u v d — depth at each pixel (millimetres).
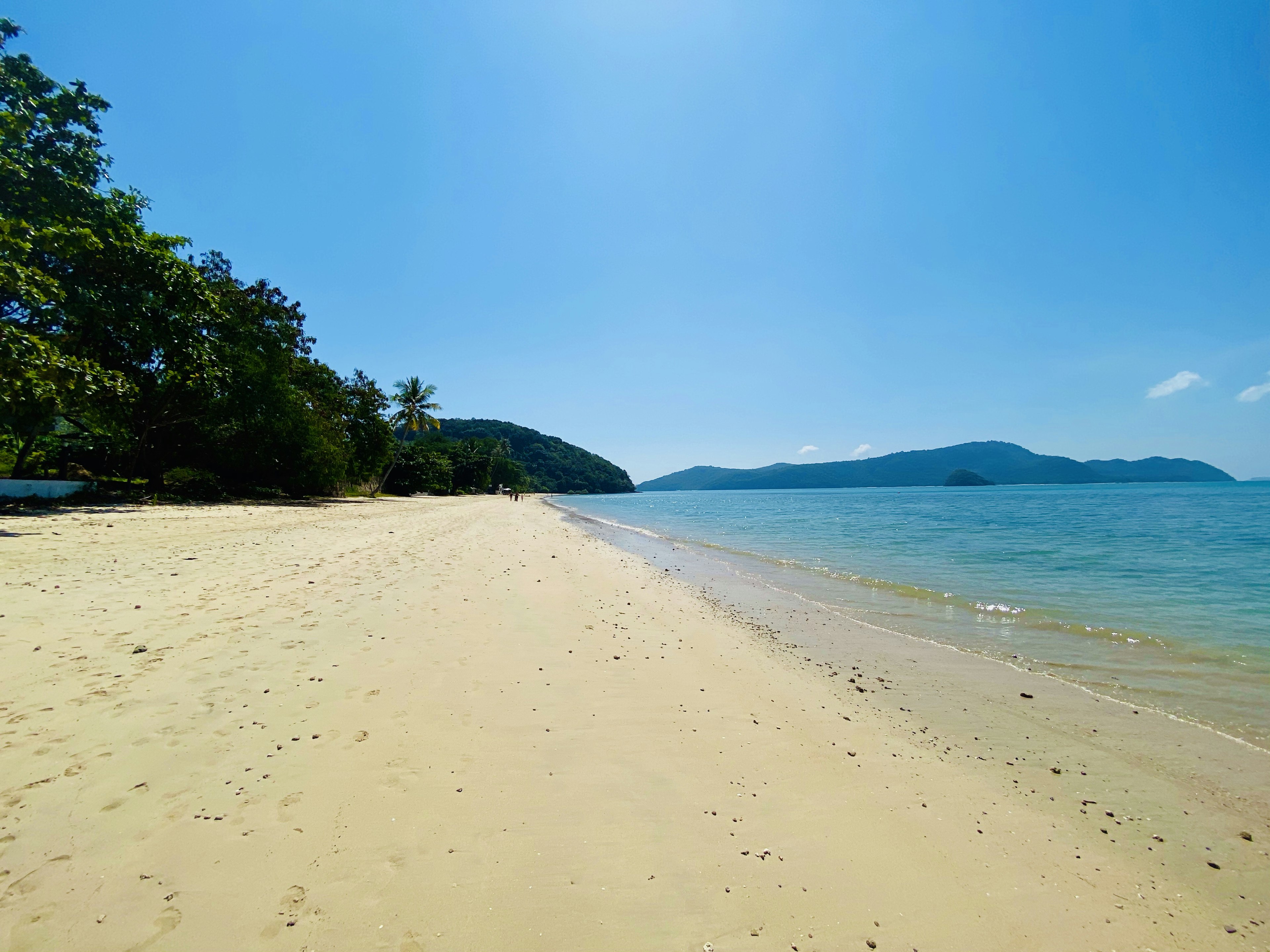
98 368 15500
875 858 3275
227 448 28375
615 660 6613
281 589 8625
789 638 8445
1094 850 3473
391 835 3154
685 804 3713
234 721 4312
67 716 4176
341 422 41438
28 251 13984
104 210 18000
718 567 16375
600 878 2955
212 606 7367
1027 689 6336
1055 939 2746
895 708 5711
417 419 60812
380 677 5441
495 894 2791
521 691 5445
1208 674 6887
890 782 4191
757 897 2902
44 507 17234
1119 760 4664
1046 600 11375
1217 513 39969
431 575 10859
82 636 5871
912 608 10711
